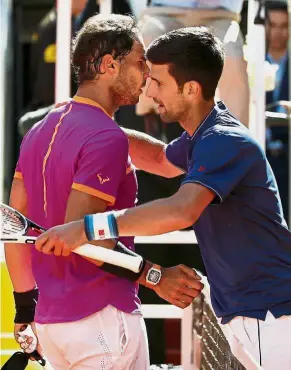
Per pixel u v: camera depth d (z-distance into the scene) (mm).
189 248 20109
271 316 11703
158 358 20766
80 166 11445
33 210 12141
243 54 17375
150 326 20781
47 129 11977
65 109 12031
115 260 11328
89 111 11828
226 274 11812
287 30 25969
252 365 10148
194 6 17562
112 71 11938
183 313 17031
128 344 11703
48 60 23469
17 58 27641
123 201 11969
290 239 11820
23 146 12297
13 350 16906
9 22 27016
